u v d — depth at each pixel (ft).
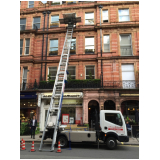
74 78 51.85
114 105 49.01
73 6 57.31
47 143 32.12
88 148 27.89
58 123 27.94
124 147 29.14
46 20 57.93
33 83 52.01
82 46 53.52
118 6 54.65
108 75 49.42
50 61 53.52
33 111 49.16
